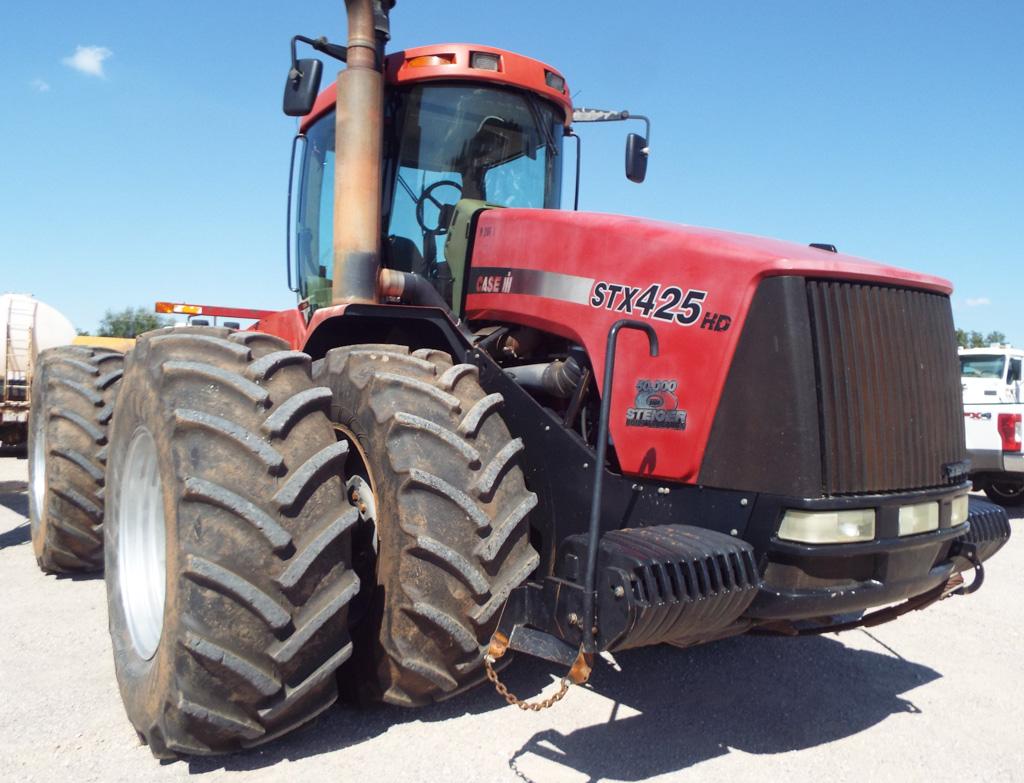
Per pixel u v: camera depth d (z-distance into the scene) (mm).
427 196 3889
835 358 2541
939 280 2936
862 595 2535
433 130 3906
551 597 2465
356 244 3451
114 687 3193
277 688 2424
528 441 3033
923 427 2775
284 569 2416
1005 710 3252
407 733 2809
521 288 3309
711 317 2633
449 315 3289
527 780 2510
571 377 3029
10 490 8133
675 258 2795
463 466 2689
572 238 3160
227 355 2658
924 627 4363
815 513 2441
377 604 2736
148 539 3020
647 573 2225
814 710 3197
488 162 4008
